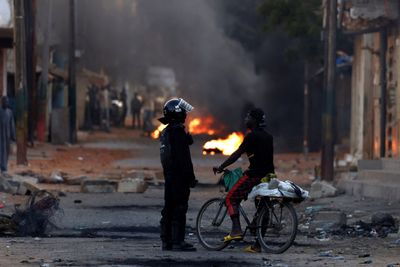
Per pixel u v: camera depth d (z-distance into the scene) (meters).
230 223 31.06
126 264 24.67
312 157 93.25
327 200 48.56
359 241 31.95
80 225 36.94
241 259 26.31
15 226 33.88
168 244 28.86
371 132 74.31
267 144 28.83
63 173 62.34
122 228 36.41
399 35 62.91
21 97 64.88
